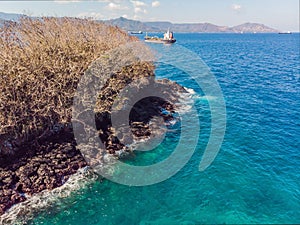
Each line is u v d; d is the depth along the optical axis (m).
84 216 13.47
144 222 12.89
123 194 14.88
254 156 17.78
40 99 17.80
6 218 13.48
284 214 12.87
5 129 16.58
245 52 85.12
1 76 17.08
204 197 14.19
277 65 55.12
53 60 19.31
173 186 15.23
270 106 27.69
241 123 23.11
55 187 15.61
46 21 23.20
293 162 17.11
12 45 19.48
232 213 13.00
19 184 15.27
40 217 13.51
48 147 17.62
